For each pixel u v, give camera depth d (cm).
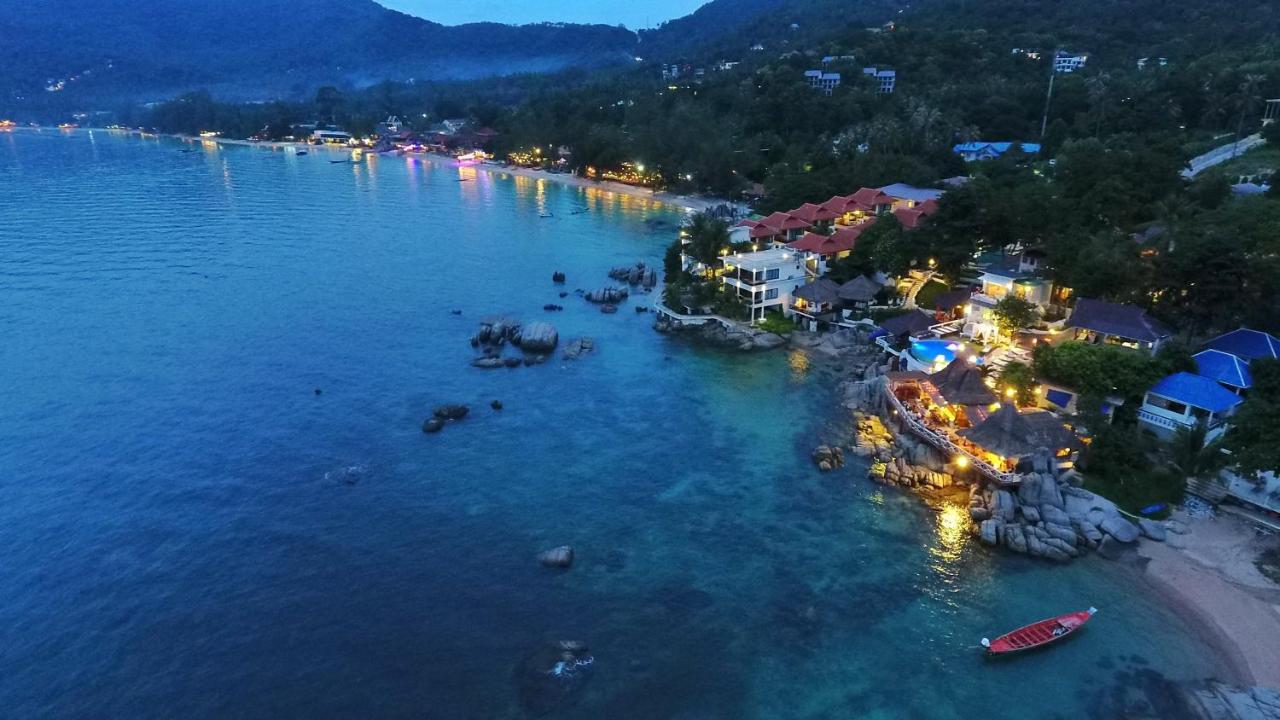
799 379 8500
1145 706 4103
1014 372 6775
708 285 10738
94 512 6081
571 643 4556
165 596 5094
